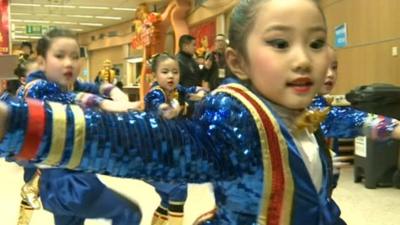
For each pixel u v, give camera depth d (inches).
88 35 1031.6
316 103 59.6
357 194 165.5
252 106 30.5
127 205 61.1
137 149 26.2
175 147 27.4
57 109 24.7
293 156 30.9
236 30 32.7
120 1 679.7
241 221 30.9
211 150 29.0
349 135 47.1
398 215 139.3
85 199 61.0
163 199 107.1
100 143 25.1
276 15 30.2
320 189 33.2
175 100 124.3
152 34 506.9
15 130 23.2
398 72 252.2
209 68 209.9
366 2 281.1
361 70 289.9
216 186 31.9
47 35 84.1
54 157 24.5
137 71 865.5
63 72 82.4
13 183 176.1
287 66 30.1
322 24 30.9
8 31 401.1
